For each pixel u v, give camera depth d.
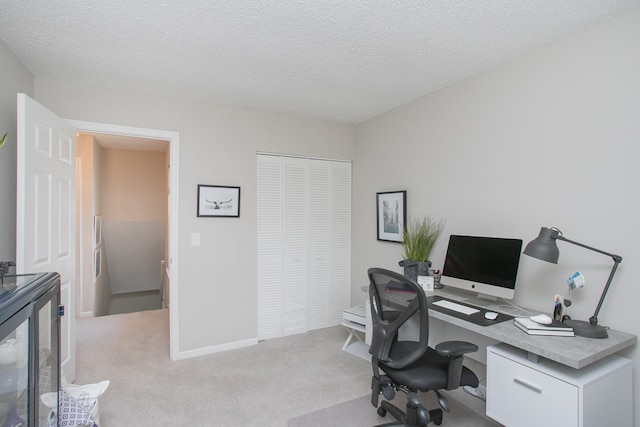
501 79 2.39
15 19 1.83
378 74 2.57
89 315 4.42
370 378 2.70
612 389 1.58
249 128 3.44
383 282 1.89
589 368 1.59
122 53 2.24
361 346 3.37
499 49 2.17
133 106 2.93
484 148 2.51
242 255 3.40
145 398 2.39
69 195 2.57
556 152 2.07
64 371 2.46
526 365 1.64
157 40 2.06
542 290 2.14
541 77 2.14
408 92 2.96
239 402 2.35
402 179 3.31
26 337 1.07
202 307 3.20
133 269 6.28
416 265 2.76
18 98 1.92
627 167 1.75
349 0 1.67
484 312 2.08
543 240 1.79
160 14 1.79
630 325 1.73
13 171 2.20
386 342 1.81
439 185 2.89
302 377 2.72
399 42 2.09
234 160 3.37
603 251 1.81
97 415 1.91
